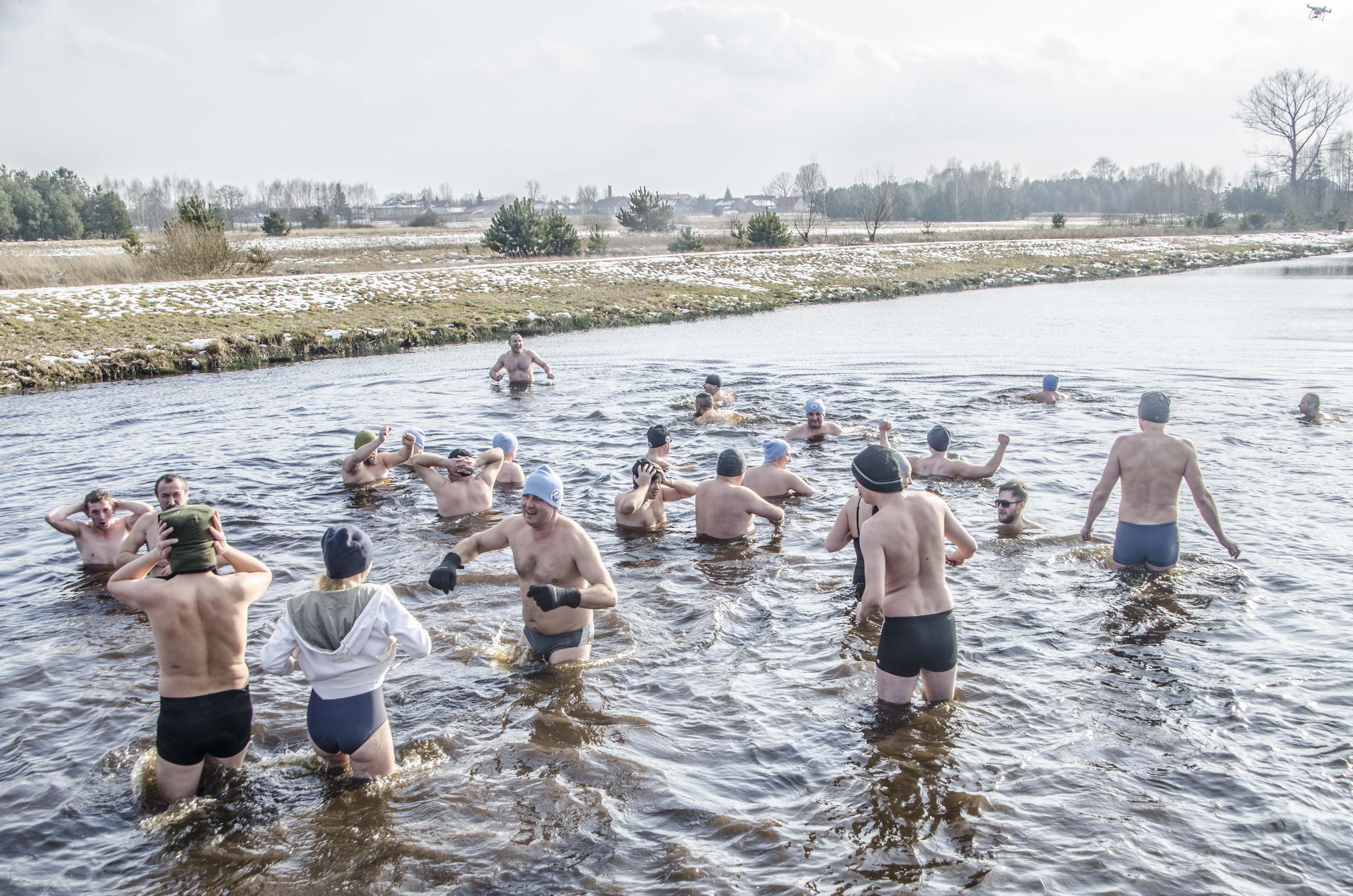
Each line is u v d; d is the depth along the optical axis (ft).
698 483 31.68
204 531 14.85
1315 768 15.39
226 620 14.90
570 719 17.83
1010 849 13.51
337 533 15.06
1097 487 26.13
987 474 34.14
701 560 26.99
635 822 14.46
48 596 24.66
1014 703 17.92
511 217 169.89
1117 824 14.01
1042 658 19.84
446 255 181.68
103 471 37.88
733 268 145.69
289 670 15.12
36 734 17.33
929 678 18.01
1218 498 31.04
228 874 13.30
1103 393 52.16
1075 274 157.69
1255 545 26.45
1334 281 144.56
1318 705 17.44
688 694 18.81
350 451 41.19
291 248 200.85
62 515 26.58
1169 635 20.79
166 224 120.98
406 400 55.01
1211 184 469.16
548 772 15.97
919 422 45.16
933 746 16.48
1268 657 19.52
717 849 13.73
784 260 156.76
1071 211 584.40
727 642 21.36
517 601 24.08
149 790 15.46
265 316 89.86
